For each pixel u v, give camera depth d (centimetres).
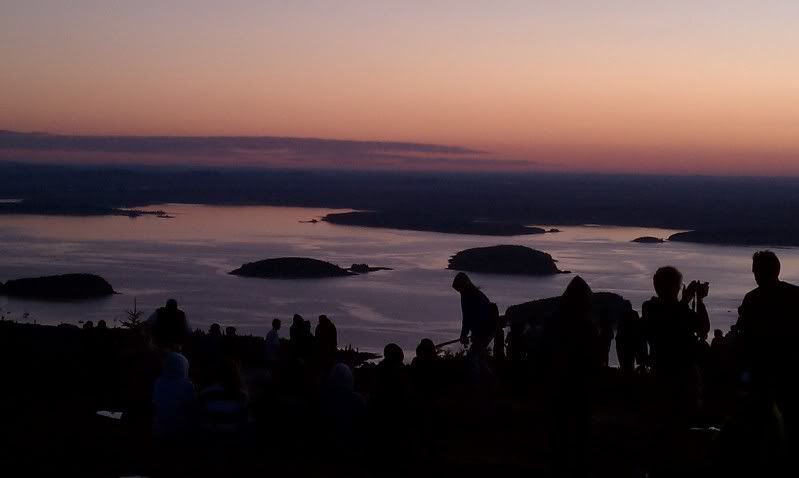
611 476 942
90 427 1229
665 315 982
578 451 892
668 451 982
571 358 887
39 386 1614
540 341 916
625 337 1709
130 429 1211
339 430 1077
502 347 1955
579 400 888
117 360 1628
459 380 1644
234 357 1102
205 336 1964
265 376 1466
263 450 1093
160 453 1055
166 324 1306
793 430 753
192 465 1005
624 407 1395
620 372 1728
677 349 970
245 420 1050
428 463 1047
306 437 1092
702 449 1005
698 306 1323
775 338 787
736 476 711
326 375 1109
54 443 1113
